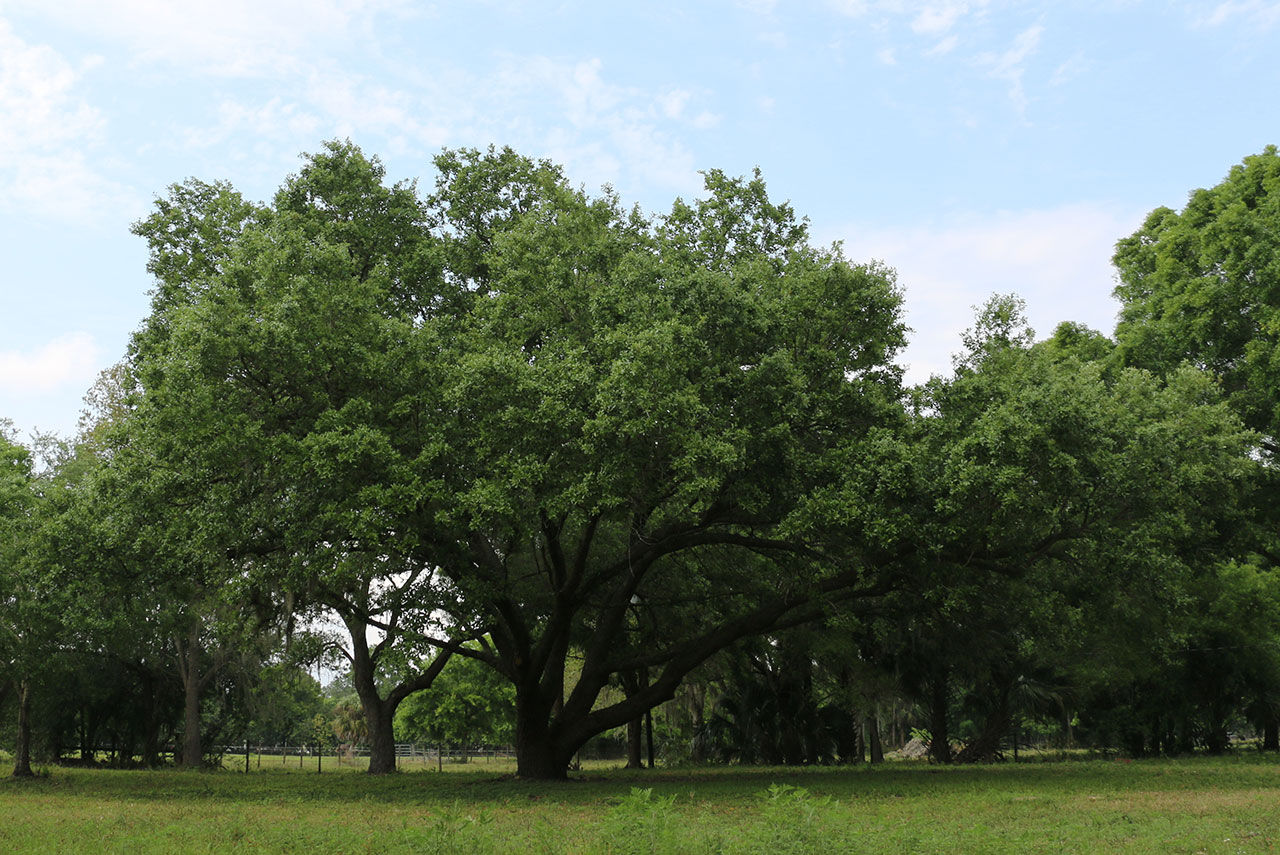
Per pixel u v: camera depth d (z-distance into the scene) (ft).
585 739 75.46
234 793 69.31
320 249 58.70
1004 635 100.17
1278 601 107.76
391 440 57.57
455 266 72.13
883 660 105.60
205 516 57.47
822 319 60.95
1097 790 55.83
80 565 68.39
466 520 58.75
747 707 107.96
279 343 54.54
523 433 55.06
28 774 92.12
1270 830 31.50
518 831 36.60
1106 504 62.08
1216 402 86.38
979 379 61.57
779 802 30.14
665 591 84.33
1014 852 28.07
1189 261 100.94
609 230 67.41
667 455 56.49
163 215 73.72
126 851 31.83
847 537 60.85
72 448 118.83
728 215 70.18
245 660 124.77
